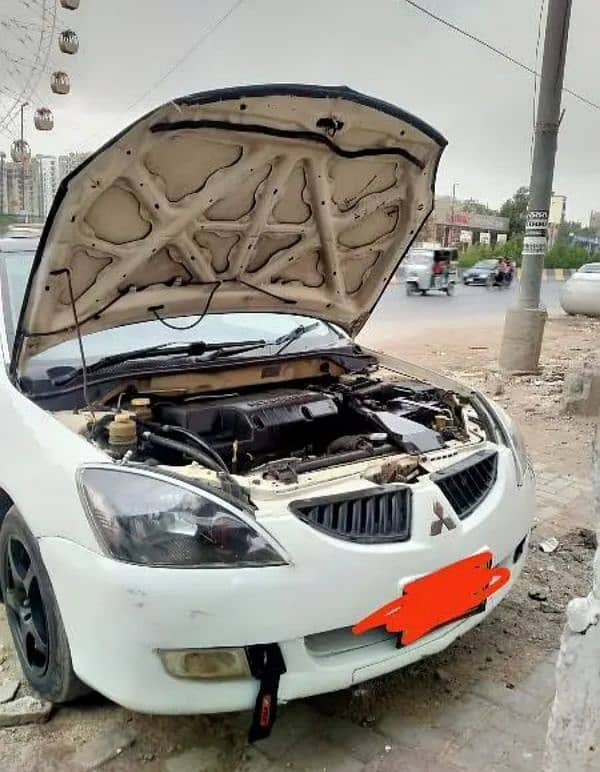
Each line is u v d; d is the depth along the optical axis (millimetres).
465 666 2891
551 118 8688
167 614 2045
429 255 25250
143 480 2211
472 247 47938
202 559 2094
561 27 8500
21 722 2498
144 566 2072
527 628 3184
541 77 8688
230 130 2602
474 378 8938
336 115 2748
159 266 3072
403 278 28797
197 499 2170
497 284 31562
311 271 3588
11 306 3236
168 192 2742
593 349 12195
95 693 2535
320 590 2154
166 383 3129
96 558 2127
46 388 2861
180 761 2350
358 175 3145
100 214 2654
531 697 2699
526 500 2893
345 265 3631
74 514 2219
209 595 2053
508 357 9297
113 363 3113
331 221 3281
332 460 2619
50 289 2715
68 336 2996
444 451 2789
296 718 2568
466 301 23344
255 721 2176
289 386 3572
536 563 3812
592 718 1619
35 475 2445
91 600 2129
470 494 2643
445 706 2646
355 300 3906
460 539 2451
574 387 6945
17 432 2650
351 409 3174
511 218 63281
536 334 9141
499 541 2631
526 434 6336
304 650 2176
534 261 9031
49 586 2367
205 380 3250
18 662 2844
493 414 3207
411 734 2496
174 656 2090
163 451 2613
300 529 2186
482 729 2521
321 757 2377
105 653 2123
